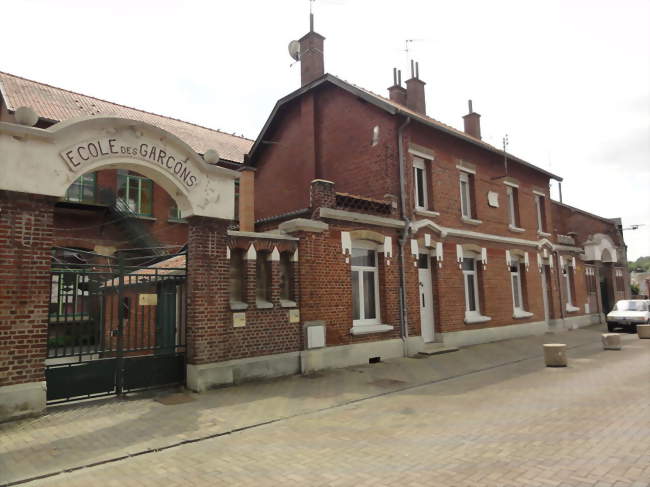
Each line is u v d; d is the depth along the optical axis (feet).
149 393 28.50
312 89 54.03
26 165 23.82
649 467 15.81
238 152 73.46
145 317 38.04
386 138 45.98
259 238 33.60
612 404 24.67
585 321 77.00
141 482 16.15
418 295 45.80
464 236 51.90
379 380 32.96
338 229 39.19
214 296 30.60
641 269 258.37
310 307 36.06
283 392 29.17
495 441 19.27
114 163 27.04
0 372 22.54
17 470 17.12
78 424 22.45
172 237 65.62
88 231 58.80
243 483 15.85
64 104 57.88
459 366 38.55
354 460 17.72
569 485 14.62
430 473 16.11
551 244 69.10
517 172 64.13
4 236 23.09
